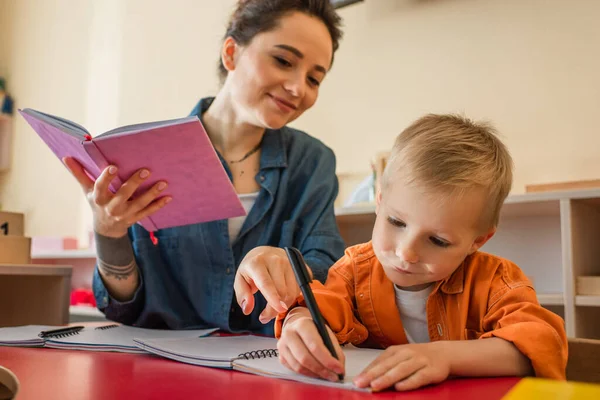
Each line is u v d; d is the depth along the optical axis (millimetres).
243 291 766
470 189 700
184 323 1224
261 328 1222
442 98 2176
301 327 602
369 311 871
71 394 501
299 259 608
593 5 1925
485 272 803
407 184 709
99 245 1067
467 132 782
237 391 515
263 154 1312
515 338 622
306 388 531
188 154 865
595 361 719
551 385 497
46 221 3479
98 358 732
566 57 1959
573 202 1634
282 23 1141
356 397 493
